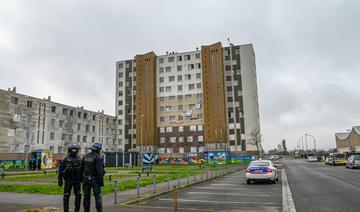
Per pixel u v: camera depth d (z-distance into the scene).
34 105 56.81
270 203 11.58
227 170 36.12
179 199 12.84
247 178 19.69
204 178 23.28
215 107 80.31
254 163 20.64
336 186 17.31
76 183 9.09
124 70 92.75
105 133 79.38
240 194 14.40
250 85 80.31
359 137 84.50
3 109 50.41
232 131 79.62
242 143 78.31
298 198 12.73
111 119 83.31
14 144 51.84
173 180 21.86
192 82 85.06
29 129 55.00
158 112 86.88
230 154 76.06
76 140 67.38
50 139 60.00
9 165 48.28
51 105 61.16
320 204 11.09
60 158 56.88
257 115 85.62
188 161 75.50
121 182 19.69
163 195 14.26
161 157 83.38
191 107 84.06
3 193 14.90
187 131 83.06
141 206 10.80
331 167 45.31
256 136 76.31
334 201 11.76
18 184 18.81
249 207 10.68
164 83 87.56
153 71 87.62
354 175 26.39
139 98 87.50
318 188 16.47
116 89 92.56
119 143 88.56
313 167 46.12
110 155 56.47
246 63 81.56
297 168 43.00
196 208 10.48
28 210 9.73
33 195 14.06
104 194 14.09
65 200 9.02
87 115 72.19
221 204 11.40
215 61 82.56
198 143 81.50
